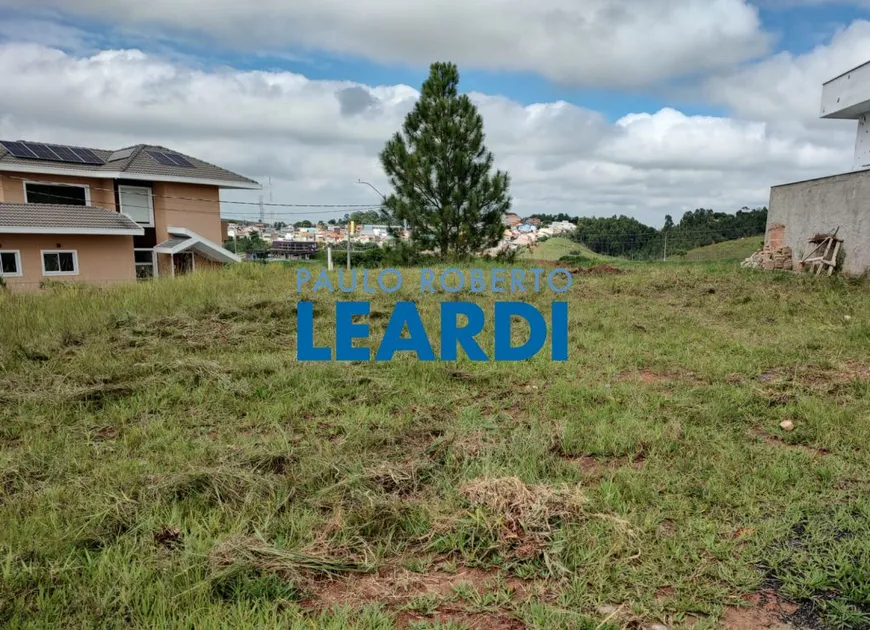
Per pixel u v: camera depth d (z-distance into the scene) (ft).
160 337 20.12
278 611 6.52
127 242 55.42
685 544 7.60
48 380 15.17
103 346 18.52
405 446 10.90
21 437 11.62
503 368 16.40
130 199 60.13
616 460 10.38
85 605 6.41
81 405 13.34
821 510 8.38
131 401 13.67
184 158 66.95
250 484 9.18
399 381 15.33
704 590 6.72
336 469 9.65
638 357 17.48
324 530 8.05
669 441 10.84
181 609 6.46
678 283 32.01
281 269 39.91
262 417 12.75
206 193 64.44
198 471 9.39
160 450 10.96
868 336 19.27
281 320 22.90
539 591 6.79
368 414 12.67
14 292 30.12
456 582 7.04
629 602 6.58
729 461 9.98
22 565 6.97
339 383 15.17
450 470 9.87
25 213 49.78
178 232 61.46
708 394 13.67
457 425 11.86
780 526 7.96
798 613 6.42
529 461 9.94
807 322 22.25
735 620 6.32
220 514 8.43
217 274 36.47
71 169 55.67
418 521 8.29
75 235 51.70
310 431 11.89
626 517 8.18
